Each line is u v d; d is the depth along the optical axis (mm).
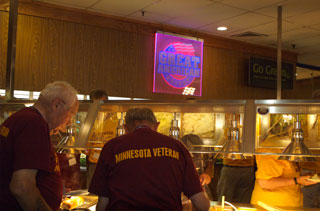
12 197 1504
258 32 5773
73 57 4844
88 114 2393
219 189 2900
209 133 2227
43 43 4621
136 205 1488
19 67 4449
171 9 4750
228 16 4984
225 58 6281
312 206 2471
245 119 2145
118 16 5133
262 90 6750
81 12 4855
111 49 5156
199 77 5828
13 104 2525
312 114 2078
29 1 4480
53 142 2379
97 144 2293
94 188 1618
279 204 2523
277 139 2094
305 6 4484
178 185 1582
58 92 1646
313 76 10070
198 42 5801
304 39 6145
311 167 2514
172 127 2262
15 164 1449
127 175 1527
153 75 5496
